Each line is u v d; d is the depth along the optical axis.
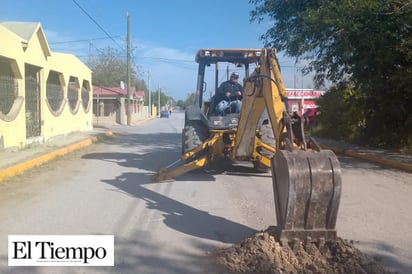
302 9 16.23
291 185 5.28
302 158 5.44
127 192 9.34
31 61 16.41
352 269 5.04
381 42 14.43
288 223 5.42
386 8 13.98
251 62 11.95
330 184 5.34
